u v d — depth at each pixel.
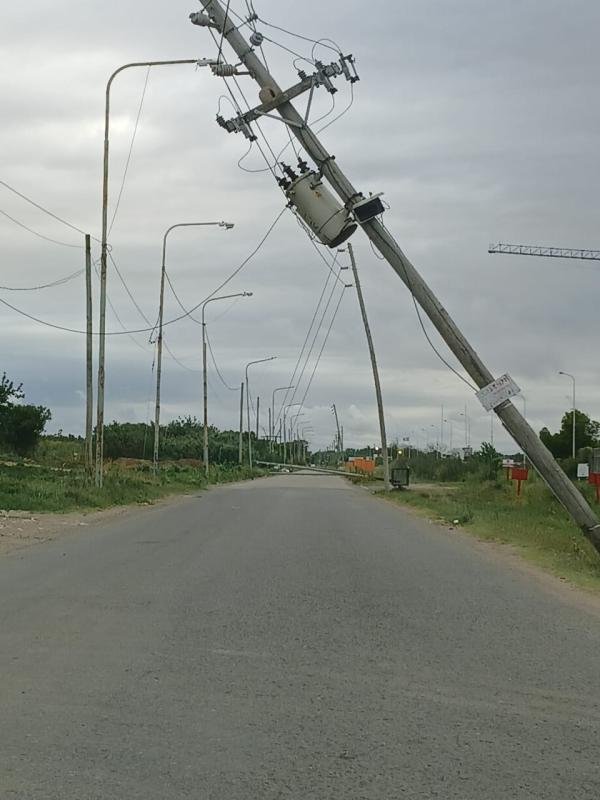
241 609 10.75
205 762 5.67
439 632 9.62
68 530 21.36
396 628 9.79
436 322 16.70
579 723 6.57
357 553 16.98
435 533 22.42
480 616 10.62
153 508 31.02
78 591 11.91
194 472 64.44
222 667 7.98
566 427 79.38
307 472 124.19
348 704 6.95
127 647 8.67
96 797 5.12
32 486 30.33
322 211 17.59
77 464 66.38
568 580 14.16
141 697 7.04
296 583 12.86
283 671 7.88
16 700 6.92
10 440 71.12
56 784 5.30
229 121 17.61
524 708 6.92
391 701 7.04
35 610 10.52
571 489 15.71
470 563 15.88
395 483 50.12
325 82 17.36
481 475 52.53
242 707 6.83
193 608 10.77
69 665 7.96
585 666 8.23
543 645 9.09
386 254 17.11
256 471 96.44
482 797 5.20
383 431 49.44
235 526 22.95
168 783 5.33
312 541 19.09
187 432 124.81
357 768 5.61
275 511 29.42
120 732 6.21
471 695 7.24
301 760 5.73
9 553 16.34
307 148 17.55
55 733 6.18
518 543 19.70
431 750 5.96
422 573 14.32
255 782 5.36
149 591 11.98
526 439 15.88
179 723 6.43
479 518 26.36
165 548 17.34
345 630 9.64
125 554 16.27
